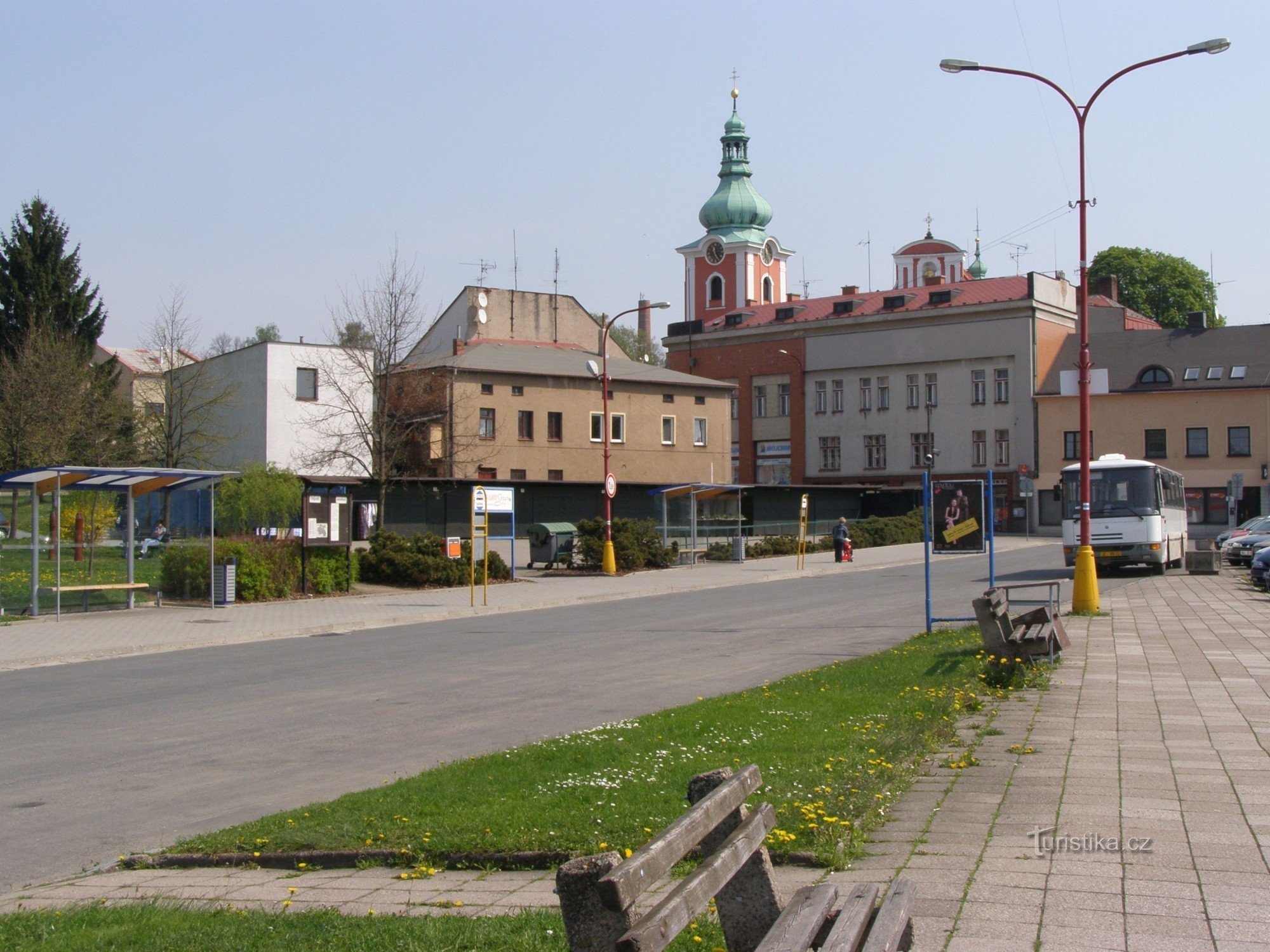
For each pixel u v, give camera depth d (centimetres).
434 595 3052
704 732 1018
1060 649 1484
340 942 536
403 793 841
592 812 753
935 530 1841
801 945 385
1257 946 505
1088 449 2136
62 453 4519
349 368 5091
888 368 8112
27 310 5538
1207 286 9788
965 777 844
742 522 5456
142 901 644
